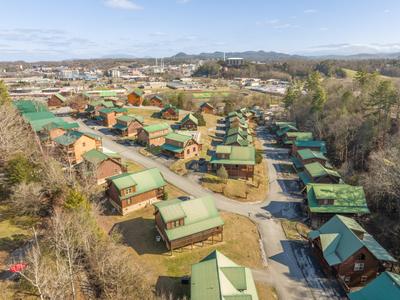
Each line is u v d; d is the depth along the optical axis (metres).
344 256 40.34
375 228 55.41
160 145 87.25
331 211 54.72
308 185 60.94
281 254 46.31
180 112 137.50
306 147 87.00
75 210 38.50
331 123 95.94
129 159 77.88
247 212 58.03
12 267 31.16
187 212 46.47
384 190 57.16
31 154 52.72
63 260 32.09
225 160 72.19
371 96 88.31
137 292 31.11
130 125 95.62
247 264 43.41
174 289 37.59
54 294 27.77
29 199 40.72
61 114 119.19
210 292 31.42
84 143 69.19
